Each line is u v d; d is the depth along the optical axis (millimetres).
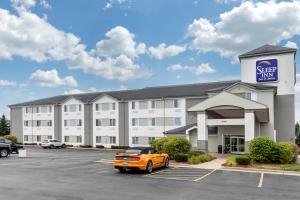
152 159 19547
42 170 20328
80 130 57625
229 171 19891
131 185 14586
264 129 35000
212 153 34406
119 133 52969
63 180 16031
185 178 16891
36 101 66688
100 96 55312
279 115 38469
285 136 38094
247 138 26922
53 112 61625
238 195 12414
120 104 53219
